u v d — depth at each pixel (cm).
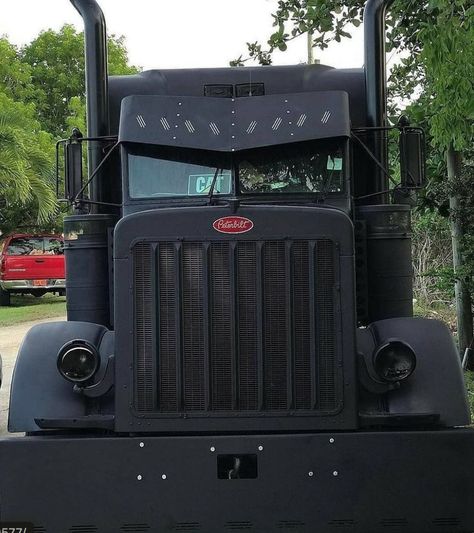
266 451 503
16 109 2791
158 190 620
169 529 504
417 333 553
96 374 535
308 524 504
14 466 505
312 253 515
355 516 504
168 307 517
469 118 785
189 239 516
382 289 640
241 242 516
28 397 530
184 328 516
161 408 517
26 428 520
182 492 502
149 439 504
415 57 1144
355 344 519
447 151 1048
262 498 503
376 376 525
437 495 504
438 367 535
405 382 530
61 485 504
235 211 516
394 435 505
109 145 682
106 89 695
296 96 626
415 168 654
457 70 753
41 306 2667
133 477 504
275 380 516
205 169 620
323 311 517
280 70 702
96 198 680
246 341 516
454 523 505
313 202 620
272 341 516
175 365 516
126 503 504
